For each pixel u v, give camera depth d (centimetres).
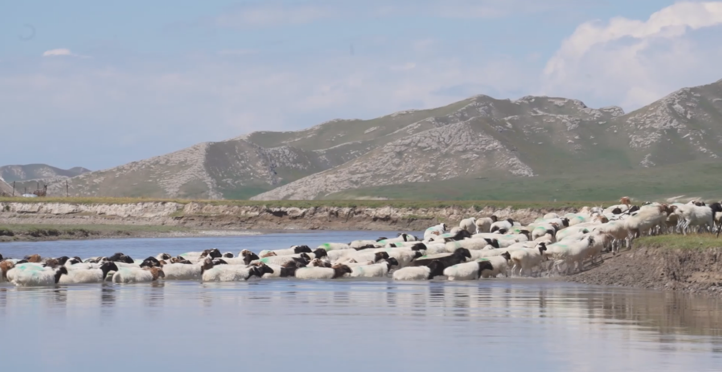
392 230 11600
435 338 2177
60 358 1962
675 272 3369
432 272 3878
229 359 1942
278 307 2791
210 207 12294
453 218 11906
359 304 2867
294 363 1895
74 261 4156
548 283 3572
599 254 4038
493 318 2516
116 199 13750
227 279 3797
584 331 2262
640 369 1791
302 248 4850
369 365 1867
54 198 13938
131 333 2280
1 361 1933
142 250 6600
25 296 3139
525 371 1788
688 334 2205
